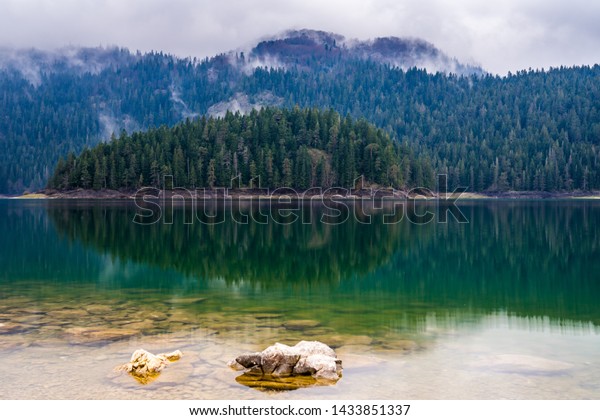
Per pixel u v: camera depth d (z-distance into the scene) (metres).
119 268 29.25
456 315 18.02
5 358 12.97
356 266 30.56
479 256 34.84
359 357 13.16
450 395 10.79
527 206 121.50
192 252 37.28
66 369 12.18
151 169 163.25
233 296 21.36
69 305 19.38
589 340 14.90
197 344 14.27
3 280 24.97
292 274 27.52
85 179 167.75
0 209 104.44
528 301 20.44
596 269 28.97
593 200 174.38
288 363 12.01
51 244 41.03
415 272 28.22
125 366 12.16
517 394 10.84
